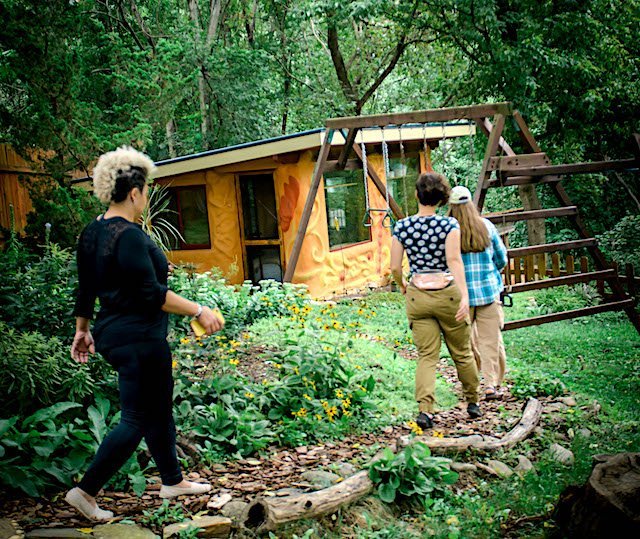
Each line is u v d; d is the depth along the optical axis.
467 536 3.86
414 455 4.48
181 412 4.98
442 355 8.44
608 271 9.12
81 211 10.58
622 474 3.79
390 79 28.28
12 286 5.41
